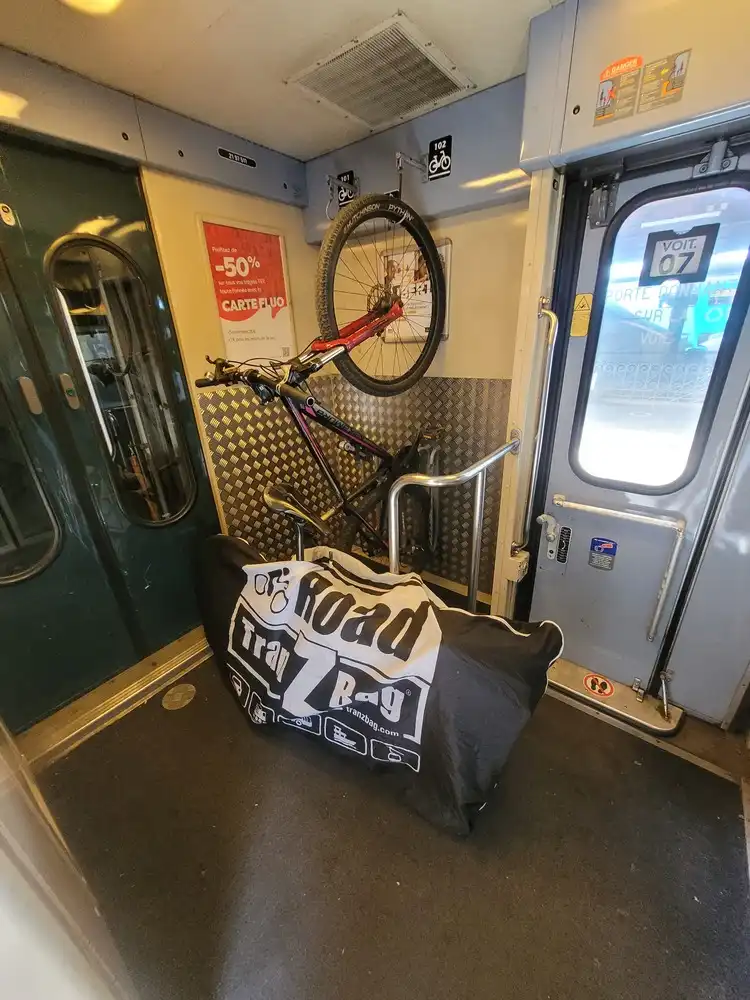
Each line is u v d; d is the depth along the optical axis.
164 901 1.25
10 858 0.43
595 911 1.19
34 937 0.44
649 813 1.43
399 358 2.46
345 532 2.26
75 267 1.69
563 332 1.66
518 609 2.26
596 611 1.92
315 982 1.07
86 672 2.00
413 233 1.91
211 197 2.00
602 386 1.64
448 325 2.21
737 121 1.11
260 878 1.30
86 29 1.25
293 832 1.42
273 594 1.66
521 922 1.17
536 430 1.80
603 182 1.43
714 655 1.65
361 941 1.15
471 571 1.71
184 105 1.70
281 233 2.34
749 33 0.97
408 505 2.69
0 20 1.18
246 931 1.18
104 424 1.88
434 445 2.38
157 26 1.25
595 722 1.78
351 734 1.49
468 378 2.26
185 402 2.14
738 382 1.37
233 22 1.24
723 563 1.54
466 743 1.27
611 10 1.11
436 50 1.40
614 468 1.70
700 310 1.39
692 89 1.07
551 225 1.48
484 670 1.25
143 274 1.87
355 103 1.71
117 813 1.51
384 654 1.38
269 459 2.58
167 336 2.01
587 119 1.23
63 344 1.70
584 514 1.83
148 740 1.78
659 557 1.68
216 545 1.97
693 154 1.26
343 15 1.23
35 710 1.86
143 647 2.21
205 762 1.68
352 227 1.66
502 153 1.70
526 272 1.54
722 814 1.42
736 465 1.43
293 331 2.51
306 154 2.21
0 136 1.44
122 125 1.62
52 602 1.84
